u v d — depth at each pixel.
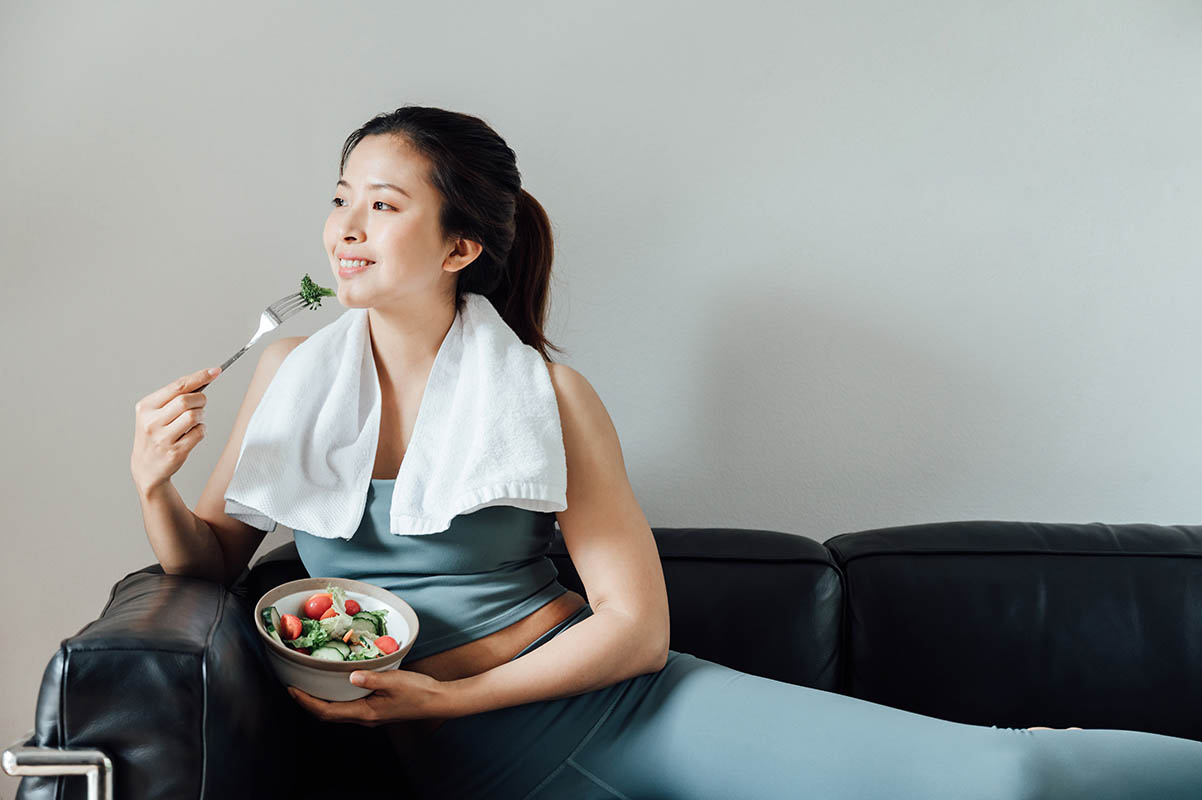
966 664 1.53
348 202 1.28
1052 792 1.06
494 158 1.32
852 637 1.54
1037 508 1.80
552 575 1.37
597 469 1.31
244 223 1.66
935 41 1.69
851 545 1.59
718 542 1.57
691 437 1.78
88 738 0.99
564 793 1.22
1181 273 1.74
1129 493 1.80
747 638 1.51
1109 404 1.78
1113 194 1.73
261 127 1.65
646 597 1.26
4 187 1.62
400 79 1.66
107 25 1.61
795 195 1.72
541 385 1.31
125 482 1.69
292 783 1.27
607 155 1.70
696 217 1.72
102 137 1.62
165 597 1.14
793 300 1.74
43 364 1.66
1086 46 1.69
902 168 1.71
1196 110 1.71
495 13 1.66
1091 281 1.75
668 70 1.69
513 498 1.22
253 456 1.27
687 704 1.23
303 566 1.43
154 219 1.65
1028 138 1.71
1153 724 1.53
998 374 1.77
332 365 1.34
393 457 1.33
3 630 1.71
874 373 1.76
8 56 1.60
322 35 1.64
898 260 1.74
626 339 1.75
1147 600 1.55
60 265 1.64
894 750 1.12
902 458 1.78
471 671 1.26
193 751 1.01
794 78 1.69
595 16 1.67
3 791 1.71
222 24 1.62
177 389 1.20
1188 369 1.77
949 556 1.57
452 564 1.26
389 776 1.40
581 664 1.20
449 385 1.32
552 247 1.50
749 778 1.15
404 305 1.30
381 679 1.11
